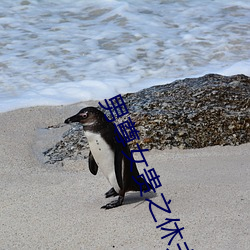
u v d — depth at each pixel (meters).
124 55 22.34
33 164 14.22
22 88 19.73
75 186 12.55
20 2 27.52
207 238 9.67
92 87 19.62
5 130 16.28
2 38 23.92
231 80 17.02
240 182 12.08
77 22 25.75
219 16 26.34
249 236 9.70
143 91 17.09
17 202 11.82
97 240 9.86
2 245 10.00
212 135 14.95
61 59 22.09
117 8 26.92
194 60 21.98
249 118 15.25
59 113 17.73
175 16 26.33
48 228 10.46
